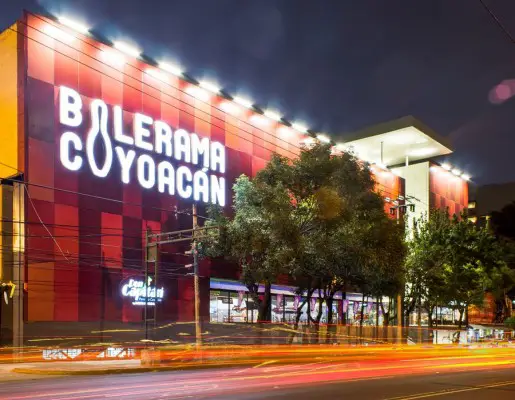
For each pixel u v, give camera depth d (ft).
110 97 115.75
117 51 118.11
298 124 167.63
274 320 151.74
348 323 179.22
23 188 100.37
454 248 164.96
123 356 108.37
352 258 108.58
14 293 97.40
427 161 235.40
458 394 52.01
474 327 219.41
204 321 126.82
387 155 242.78
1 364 89.30
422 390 55.01
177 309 122.83
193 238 94.27
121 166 115.85
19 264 98.58
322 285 134.72
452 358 118.11
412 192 236.22
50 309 101.19
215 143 138.41
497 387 58.75
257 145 151.53
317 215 101.76
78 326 104.47
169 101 128.26
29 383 62.18
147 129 122.31
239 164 145.07
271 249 97.35
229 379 65.26
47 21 106.63
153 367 83.51
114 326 110.01
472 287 169.89
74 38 110.52
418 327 161.27
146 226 119.24
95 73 113.60
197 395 48.62
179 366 86.48
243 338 118.21
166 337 118.32
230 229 101.50
